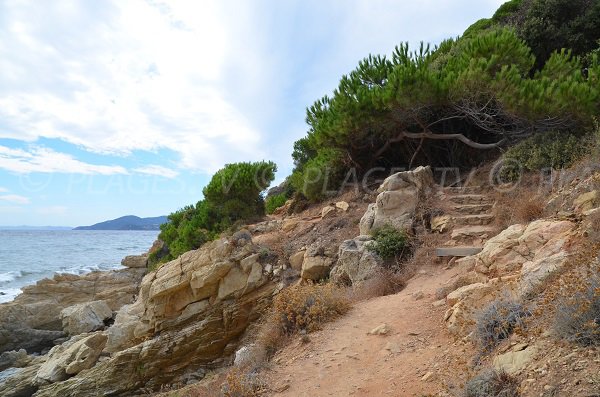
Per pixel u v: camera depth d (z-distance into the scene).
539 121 11.88
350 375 5.00
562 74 12.59
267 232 15.46
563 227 6.10
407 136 14.64
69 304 23.81
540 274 4.80
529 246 6.18
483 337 4.34
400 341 5.54
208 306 12.18
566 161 10.05
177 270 12.80
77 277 25.41
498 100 11.98
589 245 4.77
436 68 15.88
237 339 11.76
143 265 27.88
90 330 19.97
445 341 5.08
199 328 11.80
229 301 11.98
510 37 13.11
